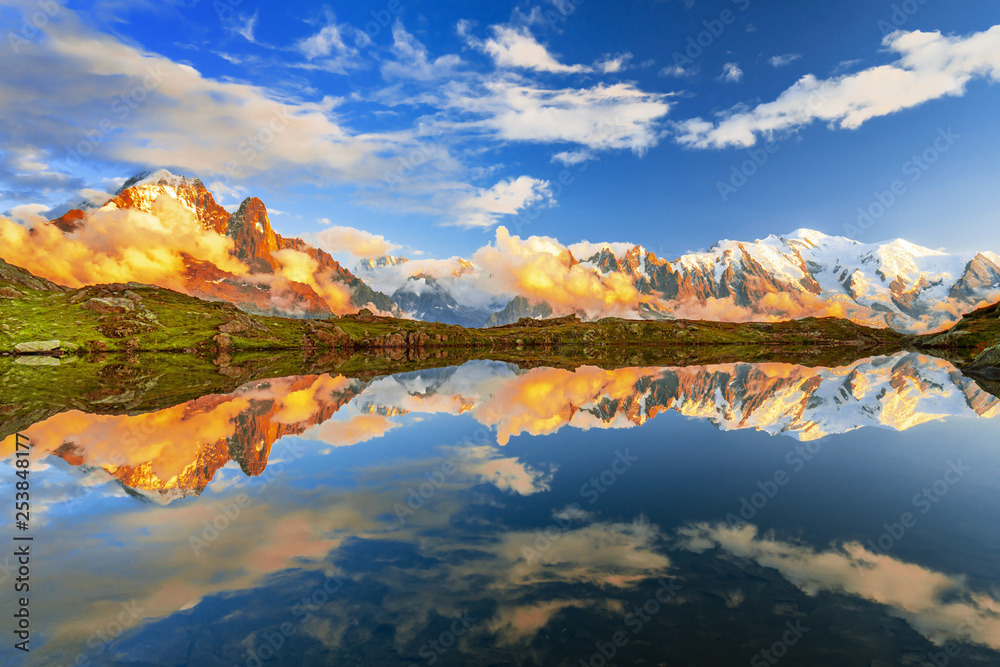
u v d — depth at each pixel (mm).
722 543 15359
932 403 46188
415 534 16094
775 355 159375
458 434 32625
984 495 19984
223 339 161625
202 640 10461
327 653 9961
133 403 44062
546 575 13234
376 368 98625
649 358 142625
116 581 13062
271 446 28703
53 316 148250
